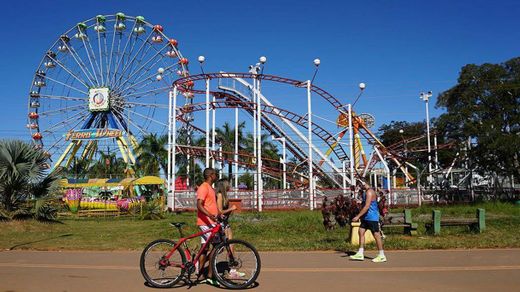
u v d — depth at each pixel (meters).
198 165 49.06
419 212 26.53
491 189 37.91
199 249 8.20
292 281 7.95
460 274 8.47
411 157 46.56
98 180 45.03
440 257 10.51
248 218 23.53
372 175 46.38
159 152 50.00
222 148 51.66
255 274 7.56
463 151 38.09
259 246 12.86
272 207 34.81
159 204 32.06
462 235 14.85
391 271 8.85
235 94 40.59
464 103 35.62
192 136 48.00
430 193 37.50
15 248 13.24
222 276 7.61
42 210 20.89
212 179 8.32
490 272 8.65
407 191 37.31
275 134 43.72
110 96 54.91
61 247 13.33
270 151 55.28
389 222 15.45
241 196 34.97
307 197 35.44
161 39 53.75
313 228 18.33
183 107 40.28
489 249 11.74
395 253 11.25
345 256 10.90
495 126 33.88
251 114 42.78
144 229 20.19
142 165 50.06
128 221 27.08
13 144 20.33
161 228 20.09
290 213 28.44
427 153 48.50
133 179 41.94
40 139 56.19
